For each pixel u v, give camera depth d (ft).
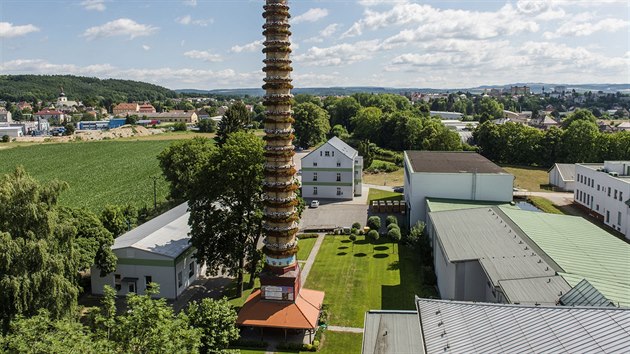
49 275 124.26
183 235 189.16
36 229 127.34
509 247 144.56
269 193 145.38
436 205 222.89
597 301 98.48
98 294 170.40
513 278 120.06
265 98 143.13
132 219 238.48
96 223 162.81
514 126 458.50
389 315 119.55
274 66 140.46
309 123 544.21
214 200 164.66
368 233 226.99
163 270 167.32
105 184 375.66
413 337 108.47
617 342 67.21
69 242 134.62
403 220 263.49
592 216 271.28
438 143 438.40
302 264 199.21
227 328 120.47
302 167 318.24
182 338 97.14
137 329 94.17
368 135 554.87
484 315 87.30
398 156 458.50
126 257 167.94
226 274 191.93
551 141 434.30
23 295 119.96
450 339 82.48
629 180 237.25
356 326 146.30
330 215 276.82
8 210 125.08
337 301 163.12
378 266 195.52
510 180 230.07
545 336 74.23
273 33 140.67
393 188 351.46
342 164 314.14
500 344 76.28
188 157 273.95
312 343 135.95
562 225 171.63
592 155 407.23
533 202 304.30
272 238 146.51
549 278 117.39
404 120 520.42
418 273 187.42
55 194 132.67
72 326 92.12
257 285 179.83
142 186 366.43
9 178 129.90
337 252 213.66
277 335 142.72
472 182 233.76
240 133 172.04
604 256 135.23
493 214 182.80
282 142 143.84
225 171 159.94
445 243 153.69
